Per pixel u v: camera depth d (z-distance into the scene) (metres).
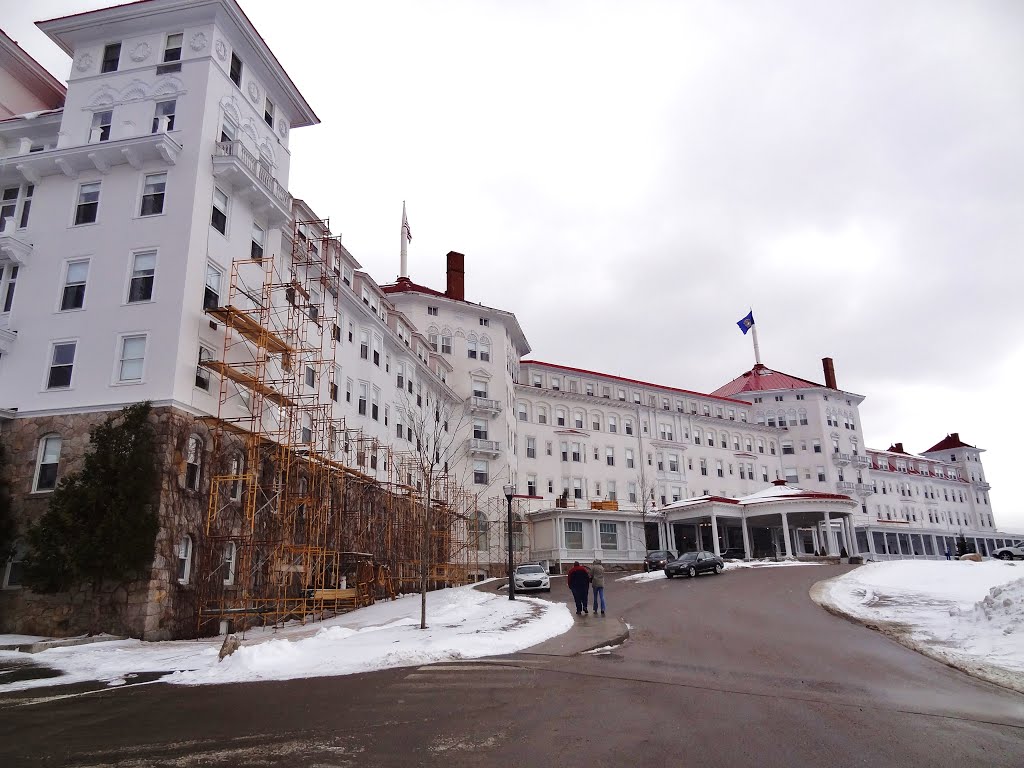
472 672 12.97
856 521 79.81
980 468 108.81
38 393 23.78
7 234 25.06
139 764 7.72
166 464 21.95
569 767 7.48
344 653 15.03
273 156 31.83
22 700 11.33
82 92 27.59
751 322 72.50
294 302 31.41
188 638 21.83
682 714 9.74
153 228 24.94
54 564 20.47
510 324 60.19
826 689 11.43
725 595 28.11
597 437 66.81
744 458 78.38
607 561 54.03
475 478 53.81
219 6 27.19
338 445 34.34
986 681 12.08
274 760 7.78
